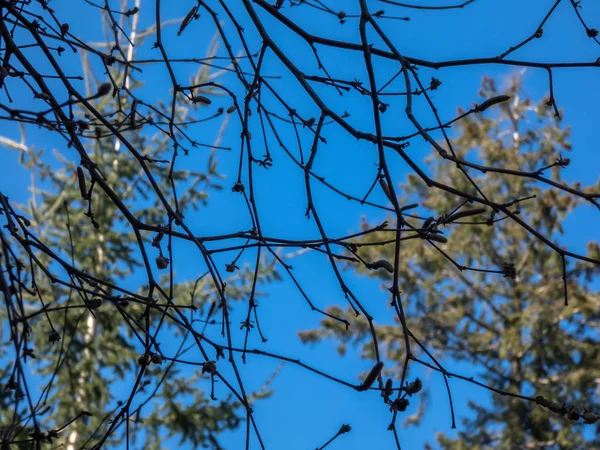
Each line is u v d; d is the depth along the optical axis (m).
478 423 12.24
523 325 11.81
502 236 12.52
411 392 2.15
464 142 12.72
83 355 9.28
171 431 9.90
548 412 11.48
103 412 8.87
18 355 1.91
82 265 9.88
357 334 12.48
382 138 2.31
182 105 8.09
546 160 12.59
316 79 2.71
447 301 12.48
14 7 2.79
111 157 10.34
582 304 11.86
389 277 12.32
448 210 12.41
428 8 2.64
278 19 2.73
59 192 9.98
